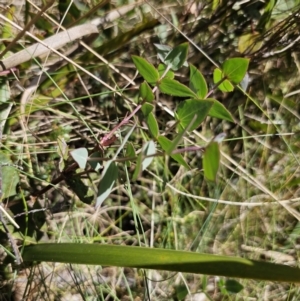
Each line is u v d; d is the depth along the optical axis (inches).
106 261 27.1
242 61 27.3
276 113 39.0
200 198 35.9
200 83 27.8
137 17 36.8
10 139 33.8
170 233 36.3
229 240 36.9
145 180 36.5
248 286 36.0
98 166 28.8
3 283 32.5
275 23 38.8
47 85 35.1
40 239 33.3
